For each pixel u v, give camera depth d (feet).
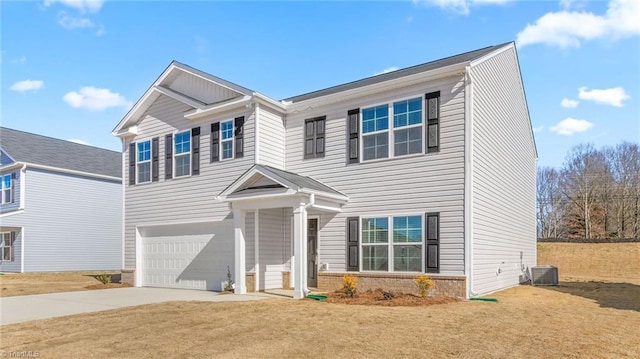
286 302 39.99
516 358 21.29
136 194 63.31
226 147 54.24
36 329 29.76
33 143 95.71
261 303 39.55
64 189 91.15
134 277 61.82
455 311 33.53
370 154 47.09
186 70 57.52
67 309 38.68
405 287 43.16
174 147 59.62
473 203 41.34
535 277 59.16
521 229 61.21
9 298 47.19
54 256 88.22
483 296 42.65
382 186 45.85
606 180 150.61
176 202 58.54
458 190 41.27
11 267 85.71
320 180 50.39
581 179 154.61
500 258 49.83
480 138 44.19
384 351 22.54
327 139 50.49
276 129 53.36
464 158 41.22
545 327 28.02
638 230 144.15
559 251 112.37
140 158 63.57
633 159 150.30
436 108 43.21
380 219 45.65
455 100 42.27
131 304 41.37
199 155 56.65
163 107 61.36
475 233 41.65
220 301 41.73
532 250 68.69
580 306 37.73
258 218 50.39
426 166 43.29
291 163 53.21
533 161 72.02
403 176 44.60
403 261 43.83
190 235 57.47
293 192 43.42
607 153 154.92
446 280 40.98
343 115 49.55
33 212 86.02
